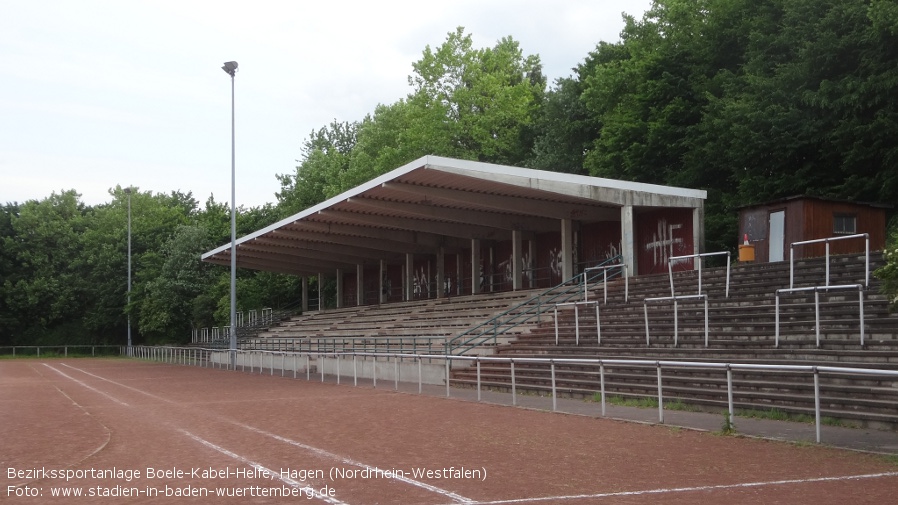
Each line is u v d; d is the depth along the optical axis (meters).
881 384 13.97
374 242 49.69
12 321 83.69
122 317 83.62
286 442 12.98
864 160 29.45
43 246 87.00
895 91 28.14
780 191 32.00
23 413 19.00
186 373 37.84
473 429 14.30
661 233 33.34
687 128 38.06
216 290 67.38
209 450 12.27
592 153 46.22
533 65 75.00
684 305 22.72
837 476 9.46
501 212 38.88
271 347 46.62
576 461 10.71
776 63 34.16
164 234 88.75
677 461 10.60
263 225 76.12
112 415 18.11
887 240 26.23
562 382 20.70
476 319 32.41
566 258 34.38
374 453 11.67
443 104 58.78
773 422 14.25
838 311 17.67
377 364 29.50
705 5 40.81
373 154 67.62
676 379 17.64
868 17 27.94
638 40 47.78
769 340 17.45
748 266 23.77
